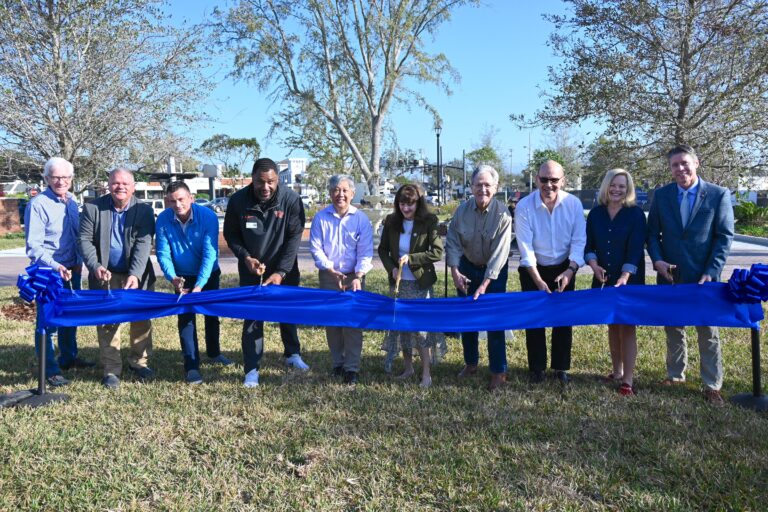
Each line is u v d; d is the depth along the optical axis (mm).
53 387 4879
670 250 4590
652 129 10734
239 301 4867
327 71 20078
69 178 5199
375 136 20766
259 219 4906
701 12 10148
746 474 3223
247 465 3463
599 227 4762
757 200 26094
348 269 5047
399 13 19016
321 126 22281
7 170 10125
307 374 5164
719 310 4410
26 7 8789
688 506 2939
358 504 3008
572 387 4723
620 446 3633
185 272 5137
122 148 10031
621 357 4906
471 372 5160
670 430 3838
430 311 4742
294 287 4848
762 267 4211
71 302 4824
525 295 4664
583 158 12422
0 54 8898
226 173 49469
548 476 3270
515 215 4875
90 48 9516
